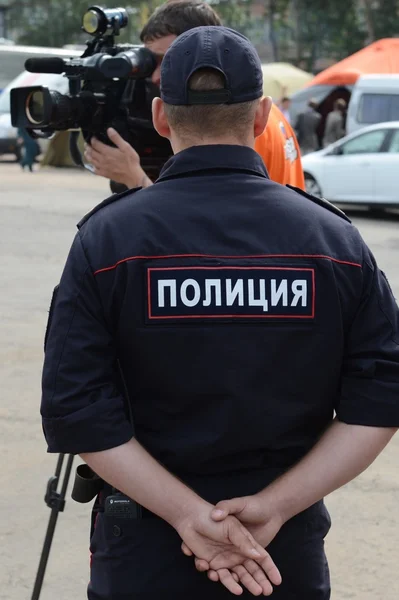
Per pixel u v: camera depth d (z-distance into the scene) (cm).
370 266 222
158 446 217
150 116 362
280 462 221
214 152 222
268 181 226
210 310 212
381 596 413
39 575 356
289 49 6706
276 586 220
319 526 227
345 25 5597
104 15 372
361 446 217
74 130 371
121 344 216
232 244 215
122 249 214
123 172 360
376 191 1806
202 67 216
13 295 1019
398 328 224
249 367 212
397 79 2470
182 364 212
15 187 2267
